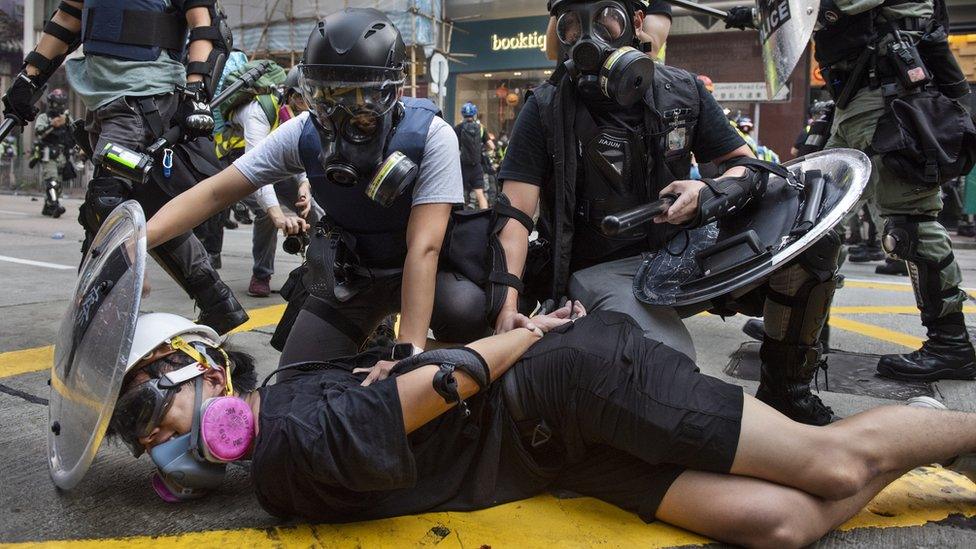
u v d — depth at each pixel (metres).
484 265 2.17
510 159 2.24
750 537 1.57
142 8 2.81
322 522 1.70
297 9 15.36
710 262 2.00
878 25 2.88
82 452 1.68
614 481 1.75
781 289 2.07
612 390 1.60
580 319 1.77
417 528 1.68
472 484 1.76
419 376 1.56
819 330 2.14
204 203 2.06
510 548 1.60
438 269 2.23
